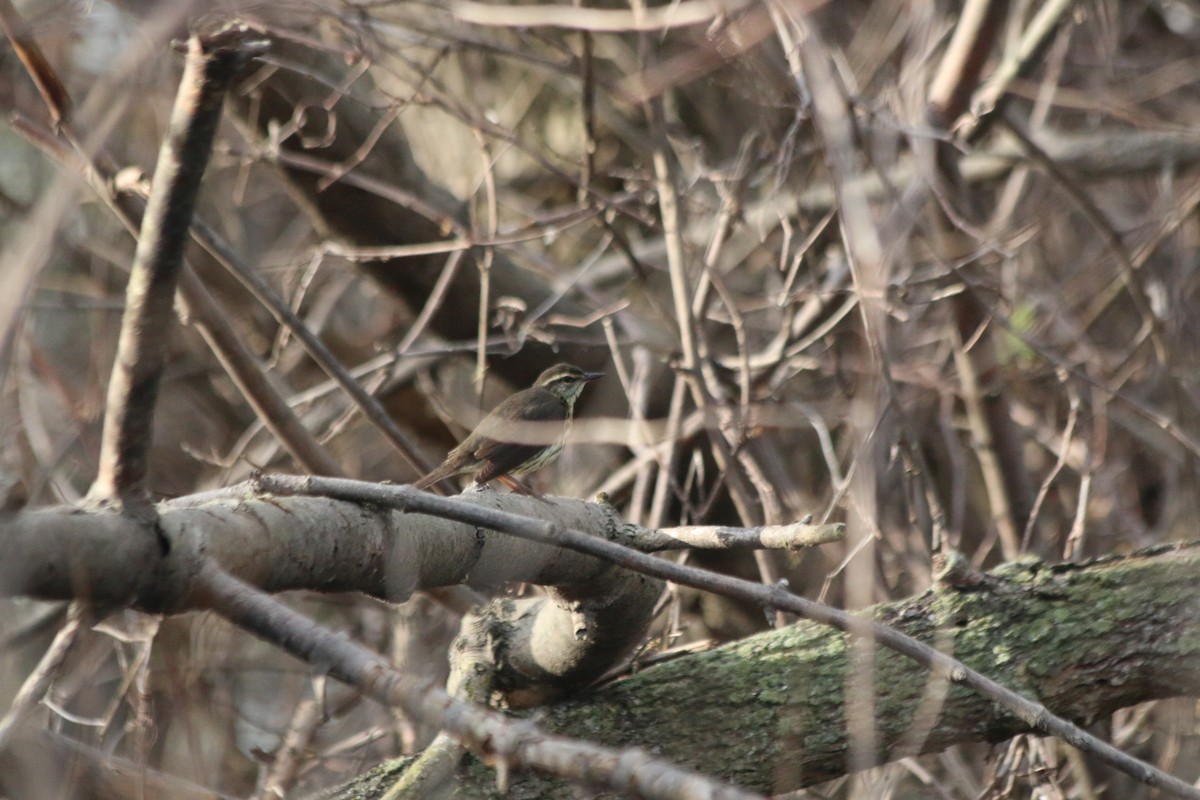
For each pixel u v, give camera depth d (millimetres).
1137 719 10523
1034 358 13297
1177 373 13320
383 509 5910
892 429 10078
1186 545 7727
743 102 13891
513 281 13852
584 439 12281
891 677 7215
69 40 8992
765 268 15336
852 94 11664
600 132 16469
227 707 11289
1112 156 15266
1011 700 6156
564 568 6820
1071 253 15938
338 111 12773
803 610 5938
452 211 13453
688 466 13508
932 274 11781
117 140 11234
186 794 7133
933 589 7668
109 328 13859
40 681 6102
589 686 7566
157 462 15539
